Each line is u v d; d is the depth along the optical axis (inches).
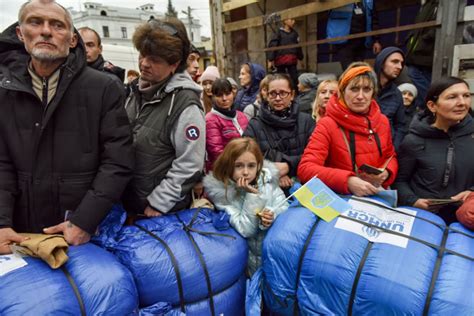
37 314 47.3
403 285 52.0
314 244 61.1
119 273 56.2
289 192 84.2
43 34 57.6
